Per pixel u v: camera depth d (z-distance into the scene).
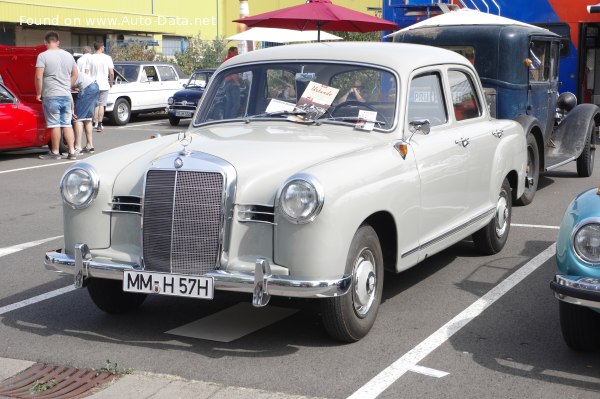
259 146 5.71
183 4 36.12
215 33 37.97
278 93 6.61
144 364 5.27
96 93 16.11
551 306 6.45
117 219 5.62
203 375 5.07
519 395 4.75
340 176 5.23
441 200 6.54
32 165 14.40
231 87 6.77
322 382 4.94
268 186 5.27
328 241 5.10
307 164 5.46
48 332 5.92
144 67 24.27
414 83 6.50
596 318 5.33
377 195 5.50
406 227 5.96
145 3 34.16
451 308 6.40
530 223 9.57
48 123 14.96
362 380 4.97
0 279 7.35
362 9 31.67
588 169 12.98
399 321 6.07
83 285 5.64
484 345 5.58
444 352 5.44
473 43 10.98
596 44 16.86
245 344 5.62
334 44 6.93
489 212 7.58
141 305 6.56
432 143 6.45
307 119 6.36
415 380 4.97
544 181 12.76
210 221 5.24
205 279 5.20
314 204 5.03
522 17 16.31
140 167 5.69
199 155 5.41
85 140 18.64
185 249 5.31
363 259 5.53
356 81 6.43
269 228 5.21
